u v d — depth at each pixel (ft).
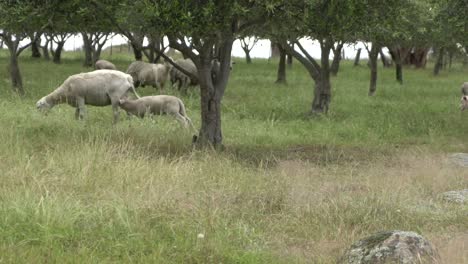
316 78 73.00
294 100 87.25
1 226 23.50
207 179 34.30
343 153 49.62
